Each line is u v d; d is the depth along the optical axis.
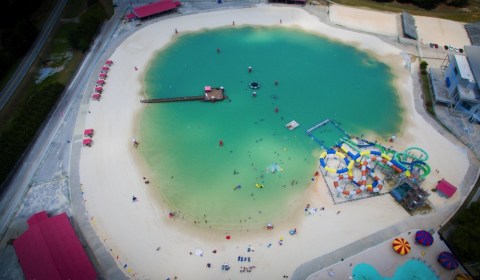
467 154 84.69
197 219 70.88
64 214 67.62
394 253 65.31
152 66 111.25
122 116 93.69
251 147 86.19
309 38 124.25
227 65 112.50
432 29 128.62
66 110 94.19
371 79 107.75
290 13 136.50
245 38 124.00
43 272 59.00
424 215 71.50
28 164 80.44
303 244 66.81
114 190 75.75
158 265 63.44
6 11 121.19
